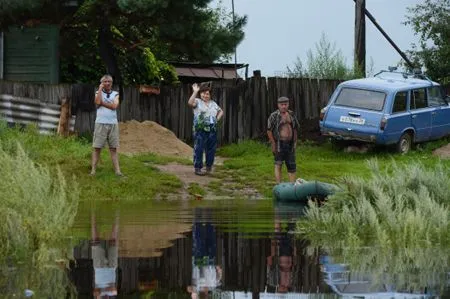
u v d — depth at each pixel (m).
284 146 34.03
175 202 30.30
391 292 12.77
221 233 20.41
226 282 13.69
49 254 16.58
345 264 15.55
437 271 14.78
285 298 12.44
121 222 22.95
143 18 45.28
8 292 12.80
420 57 62.22
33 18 46.34
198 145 35.09
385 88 44.06
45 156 33.94
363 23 53.38
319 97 49.88
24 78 47.06
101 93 33.00
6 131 36.19
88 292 12.83
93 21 46.59
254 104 48.38
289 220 23.67
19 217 17.31
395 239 18.84
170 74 56.28
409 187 22.42
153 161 37.00
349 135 44.06
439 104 46.38
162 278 14.03
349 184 22.23
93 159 33.03
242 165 37.31
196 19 44.69
